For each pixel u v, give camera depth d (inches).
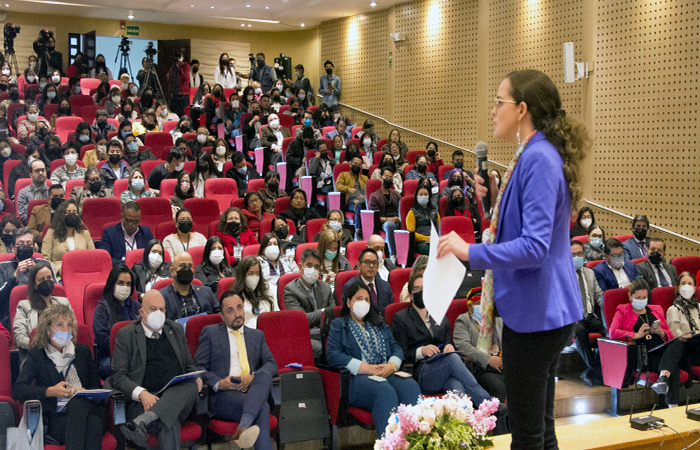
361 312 195.6
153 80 674.8
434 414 98.2
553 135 69.9
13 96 565.9
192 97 688.4
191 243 287.3
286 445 190.5
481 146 89.6
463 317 207.2
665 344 220.8
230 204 353.7
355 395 186.9
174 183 363.9
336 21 667.4
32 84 621.0
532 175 67.6
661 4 360.5
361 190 418.6
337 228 317.1
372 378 185.3
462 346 201.9
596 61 397.4
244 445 162.1
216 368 181.8
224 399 175.3
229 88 684.7
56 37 729.6
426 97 551.5
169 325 183.0
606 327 239.9
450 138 528.7
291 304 230.5
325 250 266.8
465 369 190.7
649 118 369.4
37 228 307.9
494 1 478.3
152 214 315.6
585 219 333.4
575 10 411.2
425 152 507.5
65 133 490.3
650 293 244.8
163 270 243.9
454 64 520.1
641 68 372.5
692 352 230.5
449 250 67.8
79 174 377.1
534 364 70.6
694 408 140.9
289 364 195.3
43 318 169.6
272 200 373.7
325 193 431.2
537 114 71.1
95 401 163.3
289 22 708.0
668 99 359.9
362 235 370.3
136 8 677.9
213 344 183.8
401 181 429.1
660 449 125.1
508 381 73.4
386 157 447.2
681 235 354.6
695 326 240.5
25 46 719.7
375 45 617.0
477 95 499.5
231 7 655.1
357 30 639.8
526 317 69.1
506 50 470.0
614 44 386.6
